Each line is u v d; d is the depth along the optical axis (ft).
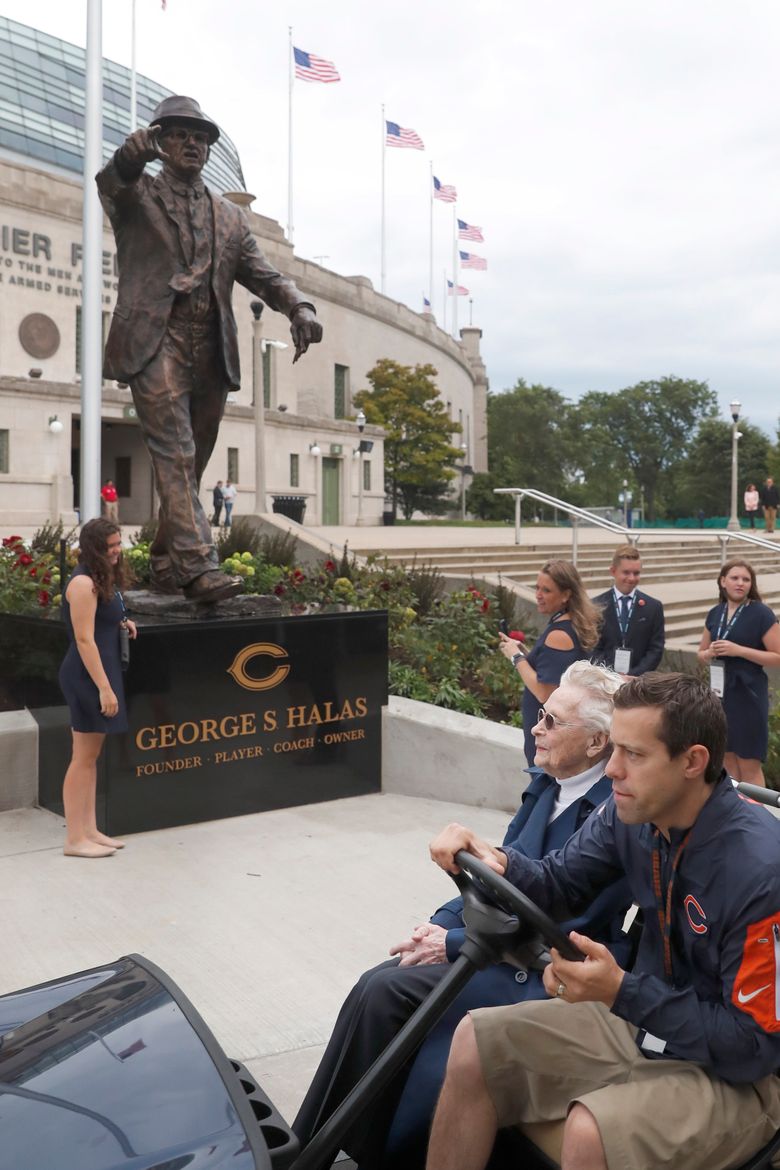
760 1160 7.20
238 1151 5.61
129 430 113.80
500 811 22.76
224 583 22.18
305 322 22.89
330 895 17.40
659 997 6.98
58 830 20.71
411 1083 8.90
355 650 23.79
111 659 18.85
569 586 18.65
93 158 32.30
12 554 31.99
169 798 21.03
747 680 21.39
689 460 313.32
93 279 32.37
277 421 120.98
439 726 23.68
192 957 14.88
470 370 246.68
